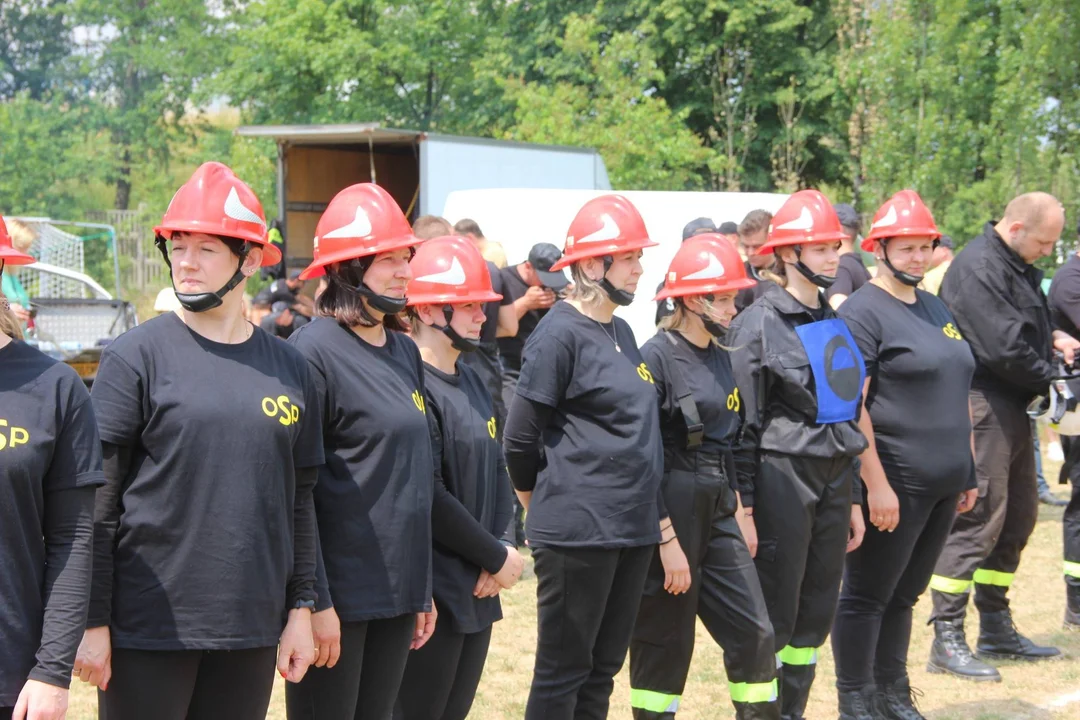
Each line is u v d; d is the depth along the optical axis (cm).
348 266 338
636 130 2295
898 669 511
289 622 303
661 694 432
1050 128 1703
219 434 285
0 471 256
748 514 446
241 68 2778
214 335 295
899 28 1856
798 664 461
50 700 257
